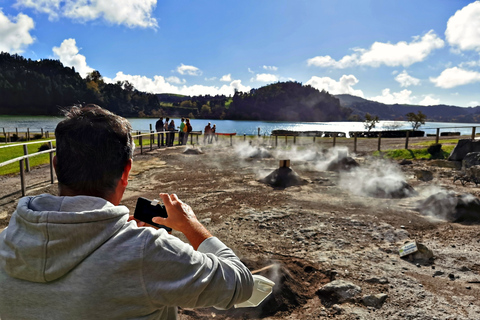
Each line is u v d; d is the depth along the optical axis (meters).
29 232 0.80
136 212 1.11
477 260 3.92
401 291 3.22
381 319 2.79
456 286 3.33
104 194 0.92
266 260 3.79
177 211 1.06
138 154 15.46
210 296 0.89
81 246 0.78
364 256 4.06
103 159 0.89
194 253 0.90
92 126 0.89
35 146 15.80
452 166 11.68
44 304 0.79
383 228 5.09
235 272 0.95
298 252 4.18
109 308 0.79
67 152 0.88
